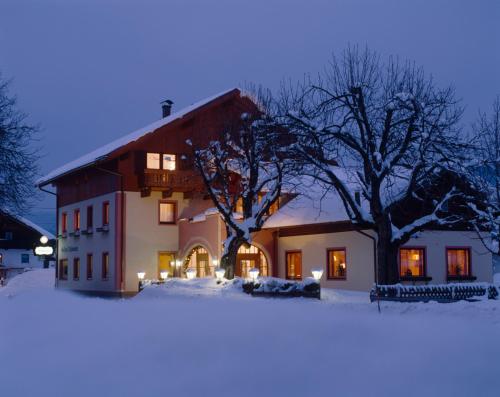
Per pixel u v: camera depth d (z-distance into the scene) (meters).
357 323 15.84
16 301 26.88
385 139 24.95
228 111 37.28
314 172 27.44
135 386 8.07
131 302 26.58
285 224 35.38
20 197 36.25
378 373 8.95
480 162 26.06
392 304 21.39
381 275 25.48
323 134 25.00
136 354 10.59
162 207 38.91
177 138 38.62
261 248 36.78
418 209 31.48
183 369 9.16
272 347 11.41
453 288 24.16
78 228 43.69
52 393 7.68
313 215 34.41
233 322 16.09
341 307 21.61
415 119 24.12
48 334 13.38
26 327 14.83
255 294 28.38
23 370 9.16
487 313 18.02
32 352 10.83
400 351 10.96
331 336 13.12
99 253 40.09
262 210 31.84
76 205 43.78
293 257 36.19
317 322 16.08
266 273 37.03
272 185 33.75
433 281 31.95
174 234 38.94
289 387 8.00
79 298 31.52
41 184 46.91
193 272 34.56
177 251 38.91
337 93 27.16
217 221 34.72
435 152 25.00
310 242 34.78
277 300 26.17
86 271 41.72
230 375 8.83
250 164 31.70
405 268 31.52
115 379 8.55
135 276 37.88
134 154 38.00
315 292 26.92
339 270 33.09
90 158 41.91
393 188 30.73
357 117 25.20
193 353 10.68
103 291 39.22
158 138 38.25
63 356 10.30
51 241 60.84
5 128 35.72
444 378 8.59
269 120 27.52
